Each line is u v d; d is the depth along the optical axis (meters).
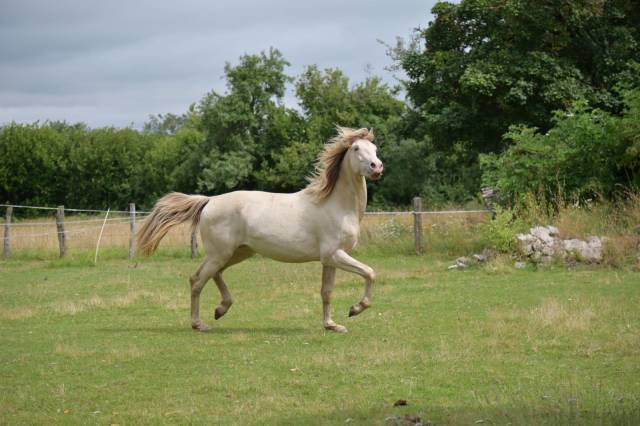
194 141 54.78
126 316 11.53
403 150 41.81
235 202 9.77
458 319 10.23
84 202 55.31
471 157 31.53
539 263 15.27
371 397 6.56
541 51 25.12
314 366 7.70
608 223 16.39
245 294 13.56
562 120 19.53
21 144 53.41
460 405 6.23
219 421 6.00
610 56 24.69
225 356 8.34
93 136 56.84
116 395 6.84
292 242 9.52
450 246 19.19
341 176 9.43
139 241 10.20
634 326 9.21
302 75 51.91
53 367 7.97
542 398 6.29
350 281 14.67
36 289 14.99
